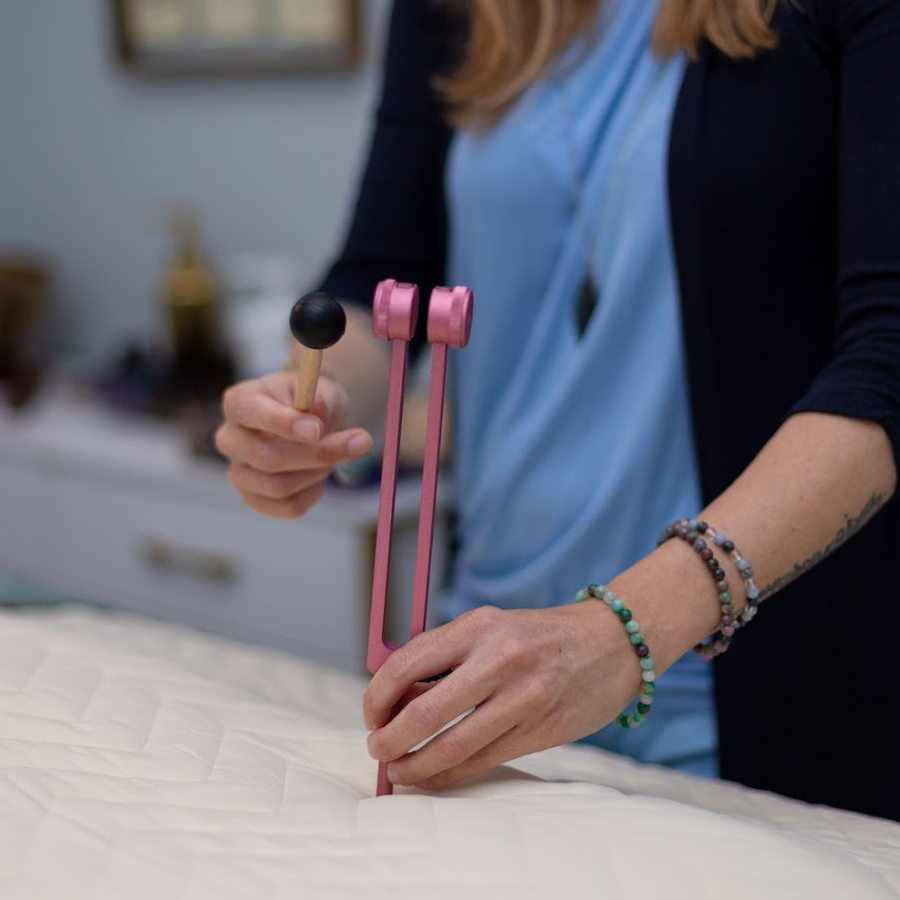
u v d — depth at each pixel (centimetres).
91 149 237
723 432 79
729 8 75
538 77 88
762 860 50
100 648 78
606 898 48
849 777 80
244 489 77
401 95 100
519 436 89
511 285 89
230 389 74
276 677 88
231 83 211
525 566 91
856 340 65
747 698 80
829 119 74
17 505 195
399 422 58
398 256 99
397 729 55
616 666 57
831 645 78
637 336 83
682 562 60
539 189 86
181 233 202
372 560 154
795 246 76
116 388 202
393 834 52
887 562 77
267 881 49
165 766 60
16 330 223
